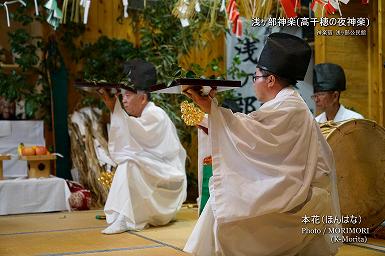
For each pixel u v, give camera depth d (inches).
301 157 111.0
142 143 181.8
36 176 230.1
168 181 183.9
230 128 110.5
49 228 178.7
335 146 152.9
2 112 253.1
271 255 112.8
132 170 177.0
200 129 156.4
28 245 146.9
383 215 159.6
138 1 253.0
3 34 266.4
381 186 159.3
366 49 229.3
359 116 180.1
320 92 179.0
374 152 158.7
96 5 271.7
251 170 109.7
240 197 108.0
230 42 279.6
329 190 116.0
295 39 119.4
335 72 177.8
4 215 214.5
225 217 107.8
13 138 251.0
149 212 179.3
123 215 171.5
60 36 266.4
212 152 110.7
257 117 111.2
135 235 164.4
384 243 146.4
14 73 254.2
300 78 119.2
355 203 155.6
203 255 114.0
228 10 141.1
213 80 109.0
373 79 228.4
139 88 184.4
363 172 156.8
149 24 270.4
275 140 109.5
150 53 261.6
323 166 115.3
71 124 257.1
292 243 112.3
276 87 118.6
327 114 183.5
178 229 176.9
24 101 258.2
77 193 227.5
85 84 166.7
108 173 202.4
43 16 258.5
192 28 263.1
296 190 109.0
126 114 176.6
